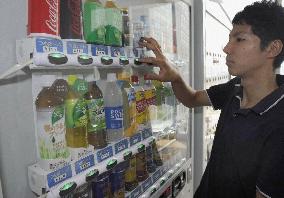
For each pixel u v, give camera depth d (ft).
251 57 3.54
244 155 3.47
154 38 4.78
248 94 3.86
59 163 2.74
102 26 3.28
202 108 6.77
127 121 3.94
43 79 2.79
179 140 6.15
